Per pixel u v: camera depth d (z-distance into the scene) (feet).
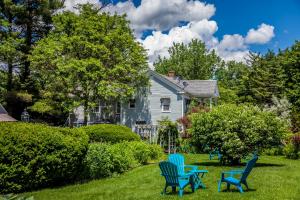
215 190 37.58
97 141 72.79
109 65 121.08
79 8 125.49
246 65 175.01
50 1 135.54
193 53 243.81
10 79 130.11
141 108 132.87
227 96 188.85
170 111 130.21
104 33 121.39
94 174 47.37
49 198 35.53
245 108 59.77
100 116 136.15
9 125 39.22
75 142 43.16
